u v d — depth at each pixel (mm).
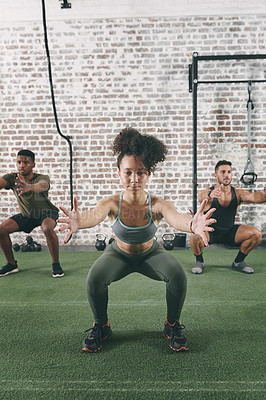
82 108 4215
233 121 4129
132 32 4105
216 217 3182
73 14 4098
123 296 2566
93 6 4082
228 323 2104
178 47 4098
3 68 4207
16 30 4152
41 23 4133
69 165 4273
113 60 4148
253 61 4047
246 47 4062
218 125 4141
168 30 4082
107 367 1630
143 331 2004
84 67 4168
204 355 1735
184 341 1775
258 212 4188
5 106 4250
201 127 4148
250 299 2488
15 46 4172
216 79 4098
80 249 4133
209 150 4172
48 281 2953
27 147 4285
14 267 3197
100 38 4133
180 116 4164
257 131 4121
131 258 1762
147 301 2465
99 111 4207
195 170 3506
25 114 4246
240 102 4105
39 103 4223
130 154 1632
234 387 1474
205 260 3564
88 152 4258
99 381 1521
